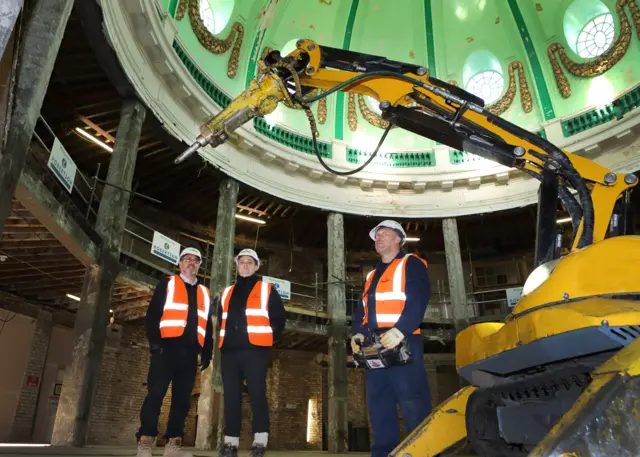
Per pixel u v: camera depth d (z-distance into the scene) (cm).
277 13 1745
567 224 1839
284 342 1692
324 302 1989
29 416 1210
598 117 1659
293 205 1702
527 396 329
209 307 517
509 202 1764
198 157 1402
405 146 1894
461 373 367
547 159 417
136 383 1491
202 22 1428
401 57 1966
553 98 1795
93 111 1225
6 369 1182
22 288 1205
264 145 1602
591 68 1705
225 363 445
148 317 471
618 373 190
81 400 838
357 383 1830
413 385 342
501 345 319
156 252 1197
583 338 262
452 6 1925
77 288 1216
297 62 467
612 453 175
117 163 1074
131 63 1110
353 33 1938
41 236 912
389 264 379
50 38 577
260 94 455
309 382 1797
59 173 822
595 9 1722
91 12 915
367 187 1812
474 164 1823
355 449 1697
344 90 476
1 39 293
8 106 412
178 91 1306
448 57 1956
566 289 292
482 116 430
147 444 442
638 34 1605
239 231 1948
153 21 1132
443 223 1805
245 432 1620
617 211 399
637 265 284
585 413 185
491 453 334
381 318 351
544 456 180
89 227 921
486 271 2102
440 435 333
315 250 2072
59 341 1332
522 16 1844
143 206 1680
